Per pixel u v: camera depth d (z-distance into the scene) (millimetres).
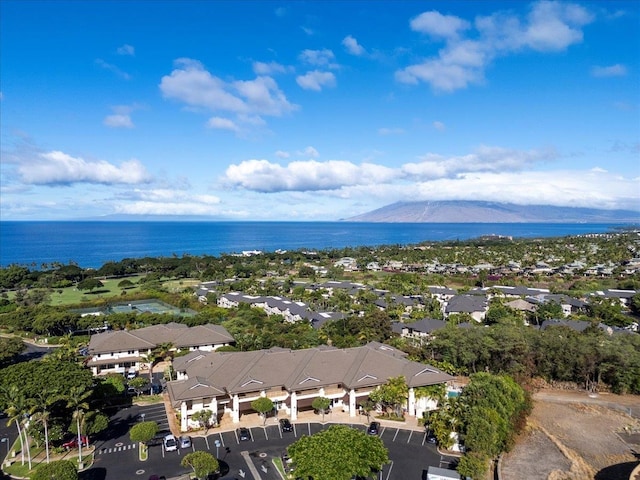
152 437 64000
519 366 91562
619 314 142250
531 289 187375
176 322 135750
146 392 87812
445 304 170000
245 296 179875
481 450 60469
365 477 54875
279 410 78562
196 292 199750
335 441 51750
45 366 70875
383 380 78062
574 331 103938
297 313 149625
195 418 70812
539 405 84250
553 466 62938
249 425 73000
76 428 63219
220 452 64188
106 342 102125
